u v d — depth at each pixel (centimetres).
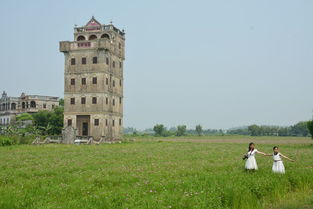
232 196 1395
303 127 18488
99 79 6962
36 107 11281
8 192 1399
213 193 1377
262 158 3047
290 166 2364
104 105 6950
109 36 7381
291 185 1752
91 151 4003
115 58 7625
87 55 7088
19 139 6000
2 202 1238
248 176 1802
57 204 1223
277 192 1559
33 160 2839
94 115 6925
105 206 1188
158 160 2873
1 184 1686
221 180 1641
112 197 1280
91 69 7031
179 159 2969
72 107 7106
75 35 7475
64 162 2641
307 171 1964
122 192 1377
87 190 1509
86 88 7038
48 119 9319
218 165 2422
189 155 3419
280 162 2011
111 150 4203
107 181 1720
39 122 9412
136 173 1986
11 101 11931
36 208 1180
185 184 1543
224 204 1365
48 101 11644
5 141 5378
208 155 3428
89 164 2525
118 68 7819
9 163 2589
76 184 1614
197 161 2764
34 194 1416
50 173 2020
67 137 6200
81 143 6197
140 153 3681
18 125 10169
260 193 1526
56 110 9506
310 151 4131
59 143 6141
